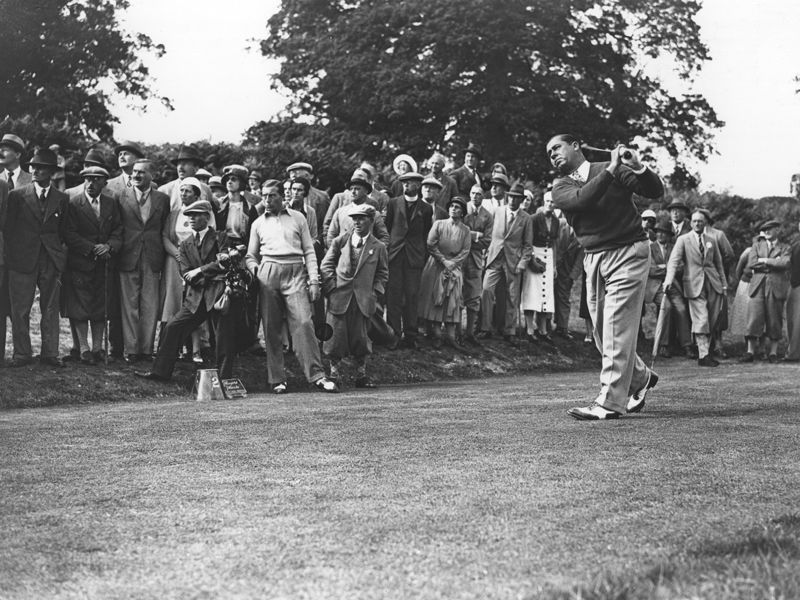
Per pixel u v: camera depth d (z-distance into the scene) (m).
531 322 16.66
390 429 7.16
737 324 17.92
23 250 10.83
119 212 11.78
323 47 41.94
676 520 4.18
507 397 9.97
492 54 40.53
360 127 42.09
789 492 4.76
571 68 41.53
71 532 4.14
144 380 11.07
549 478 5.13
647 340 18.94
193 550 3.84
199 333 12.23
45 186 11.05
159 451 6.21
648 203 29.27
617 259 7.86
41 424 7.73
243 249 11.37
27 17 39.25
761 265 17.52
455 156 39.34
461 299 15.20
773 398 9.42
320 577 3.45
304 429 7.21
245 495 4.80
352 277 11.82
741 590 3.05
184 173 12.45
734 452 5.94
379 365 13.52
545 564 3.54
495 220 16.28
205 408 9.12
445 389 11.32
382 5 41.62
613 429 7.04
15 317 10.83
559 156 8.07
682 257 17.00
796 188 33.66
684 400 9.24
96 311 11.50
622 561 3.54
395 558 3.66
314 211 13.08
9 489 5.02
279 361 11.43
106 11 42.12
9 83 39.50
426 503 4.56
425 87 40.06
